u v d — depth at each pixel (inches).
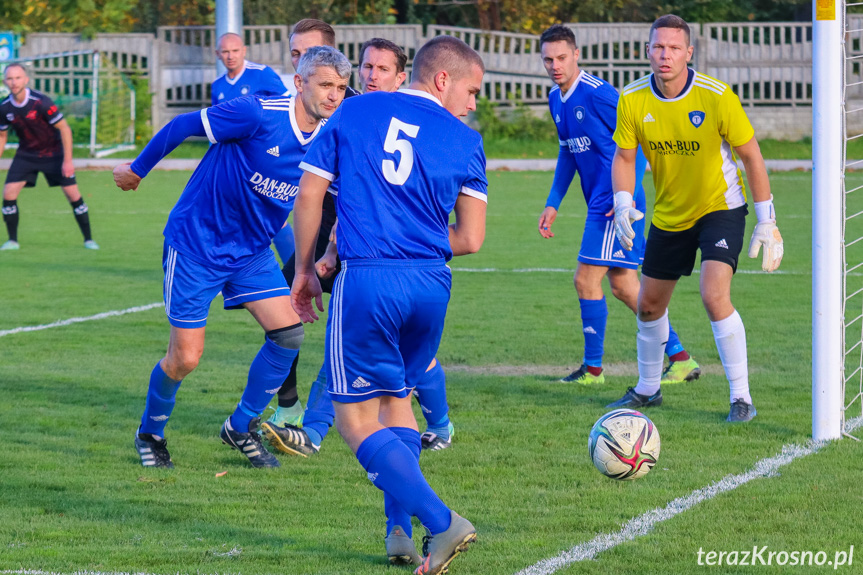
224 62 1253.7
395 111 514.0
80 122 3902.6
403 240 502.9
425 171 506.0
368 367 507.2
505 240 2094.0
